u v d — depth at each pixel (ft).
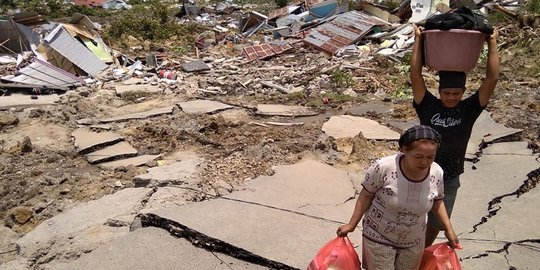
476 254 13.70
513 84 33.58
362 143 22.49
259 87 38.93
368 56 49.06
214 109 31.35
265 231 14.21
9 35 49.39
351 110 30.78
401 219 9.42
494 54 10.01
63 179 20.06
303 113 30.35
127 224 15.65
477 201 16.93
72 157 23.34
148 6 153.48
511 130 23.79
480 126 24.59
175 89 38.88
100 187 19.35
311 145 22.99
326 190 17.34
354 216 9.86
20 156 23.57
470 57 9.89
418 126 8.92
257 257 13.05
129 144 24.66
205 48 63.93
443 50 9.88
